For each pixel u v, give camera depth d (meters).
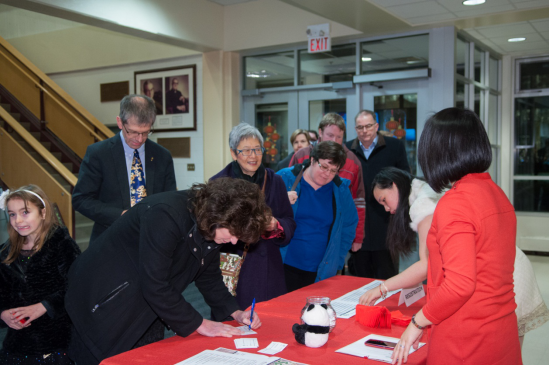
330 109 6.38
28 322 1.98
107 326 1.68
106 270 1.70
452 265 1.24
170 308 1.59
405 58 5.81
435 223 1.36
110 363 1.46
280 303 2.15
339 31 5.94
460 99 5.95
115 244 1.72
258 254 2.42
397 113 5.91
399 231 2.11
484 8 4.84
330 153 2.58
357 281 2.61
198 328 1.67
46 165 6.35
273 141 6.80
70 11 4.68
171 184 2.93
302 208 2.80
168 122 7.27
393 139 3.76
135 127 2.54
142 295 1.69
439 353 1.34
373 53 6.00
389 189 2.12
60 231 2.12
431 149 1.38
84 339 1.71
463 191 1.31
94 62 8.05
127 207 2.68
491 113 7.30
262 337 1.68
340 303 2.14
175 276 1.69
